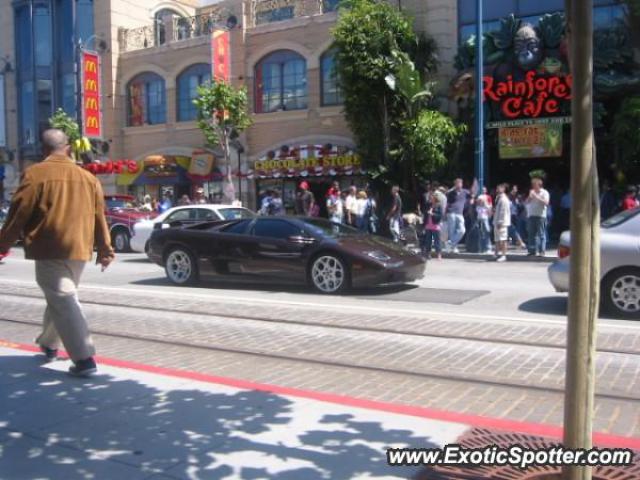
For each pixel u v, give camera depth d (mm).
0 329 8484
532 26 20016
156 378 5730
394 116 21781
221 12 27781
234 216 17094
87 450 4164
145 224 17828
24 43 33156
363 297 10422
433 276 13078
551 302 9797
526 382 5824
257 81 26688
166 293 11148
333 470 3832
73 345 5660
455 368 6309
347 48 21062
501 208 16000
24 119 33406
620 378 5883
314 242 10852
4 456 4090
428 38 22438
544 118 19859
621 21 19797
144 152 29766
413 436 4348
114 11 29969
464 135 20844
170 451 4129
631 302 8312
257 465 3906
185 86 28641
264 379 6020
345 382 5910
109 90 30078
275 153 25234
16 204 5199
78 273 5629
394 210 17594
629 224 8461
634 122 18391
